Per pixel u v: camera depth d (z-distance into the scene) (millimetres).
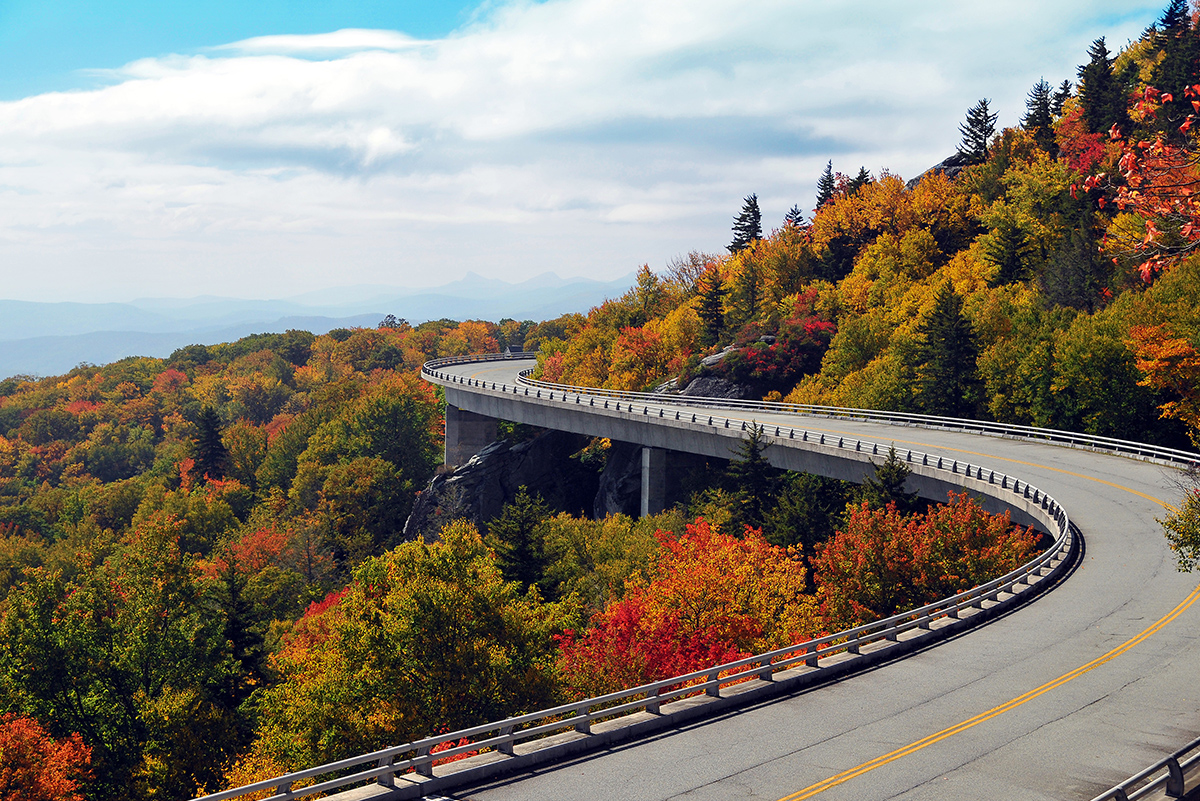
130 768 33656
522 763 17156
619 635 31906
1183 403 48406
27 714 33812
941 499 46188
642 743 18438
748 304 122250
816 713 19938
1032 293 77688
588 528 61938
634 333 111250
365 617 31578
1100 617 26312
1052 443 54375
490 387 93562
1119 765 16844
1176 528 23594
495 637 30297
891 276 100938
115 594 39375
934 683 21641
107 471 171500
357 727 27906
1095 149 90312
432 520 83812
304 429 122688
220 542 83438
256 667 42281
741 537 53688
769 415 71250
